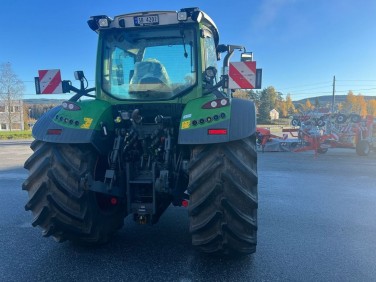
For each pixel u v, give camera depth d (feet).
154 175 11.07
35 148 11.89
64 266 10.55
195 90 12.13
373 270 10.39
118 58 12.73
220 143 10.06
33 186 11.02
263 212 17.04
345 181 25.70
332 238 13.25
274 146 49.57
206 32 12.87
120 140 11.73
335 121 48.65
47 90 12.62
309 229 14.35
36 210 11.07
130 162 11.68
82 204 10.80
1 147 70.59
